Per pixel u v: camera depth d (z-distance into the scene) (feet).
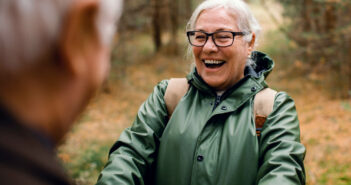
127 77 44.39
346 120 23.80
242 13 5.43
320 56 30.12
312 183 14.67
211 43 5.31
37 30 1.32
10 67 1.29
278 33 43.14
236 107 5.22
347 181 14.71
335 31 27.99
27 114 1.37
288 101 5.32
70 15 1.38
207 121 5.22
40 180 1.31
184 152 5.13
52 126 1.48
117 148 5.47
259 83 5.34
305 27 33.81
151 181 5.42
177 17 57.00
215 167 4.94
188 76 5.70
